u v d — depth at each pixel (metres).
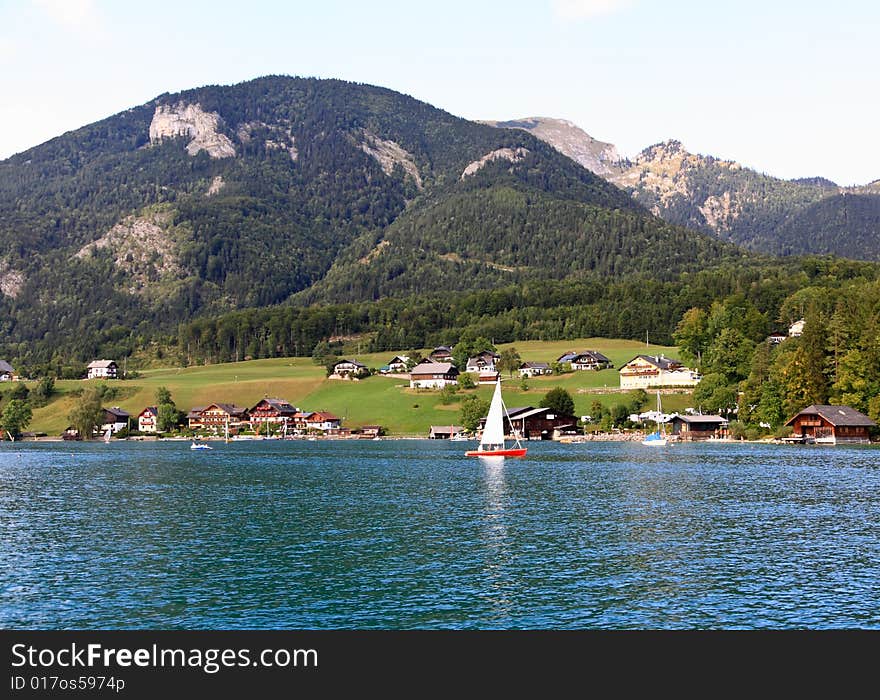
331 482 129.88
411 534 81.00
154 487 123.50
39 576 64.25
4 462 181.38
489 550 73.00
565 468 152.38
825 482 122.12
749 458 169.38
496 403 190.38
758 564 66.75
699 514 92.31
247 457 194.00
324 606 56.62
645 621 53.62
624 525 85.44
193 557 70.56
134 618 54.75
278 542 77.06
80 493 115.94
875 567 65.38
